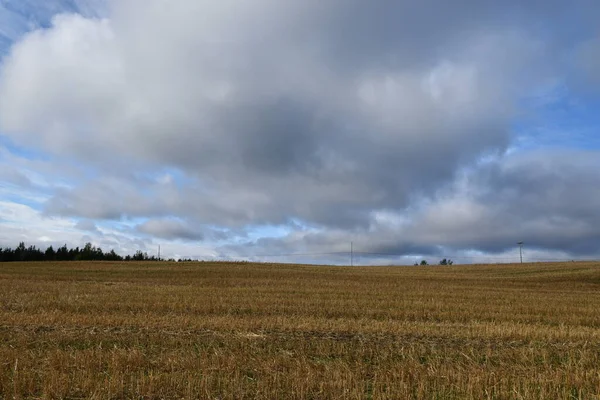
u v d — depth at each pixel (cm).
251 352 1136
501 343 1343
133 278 4081
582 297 2873
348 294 2766
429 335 1440
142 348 1175
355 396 789
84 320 1543
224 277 4378
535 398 797
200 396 786
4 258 11431
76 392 804
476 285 3966
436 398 800
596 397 820
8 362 959
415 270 6512
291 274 5031
